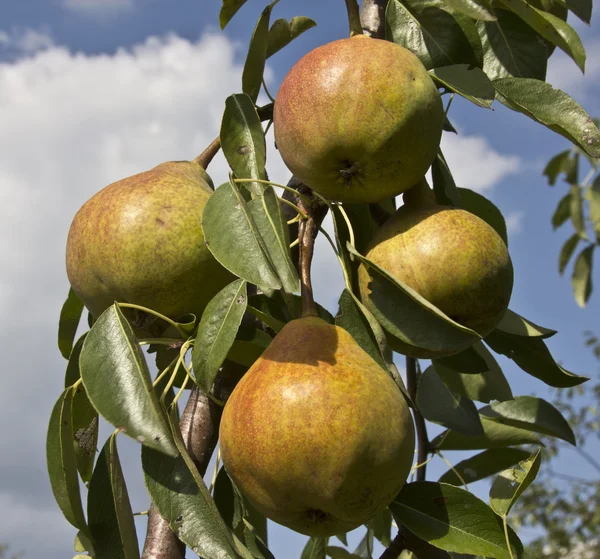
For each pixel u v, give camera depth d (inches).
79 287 70.1
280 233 62.5
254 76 81.3
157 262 66.4
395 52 64.6
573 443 98.2
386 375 56.6
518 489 61.4
